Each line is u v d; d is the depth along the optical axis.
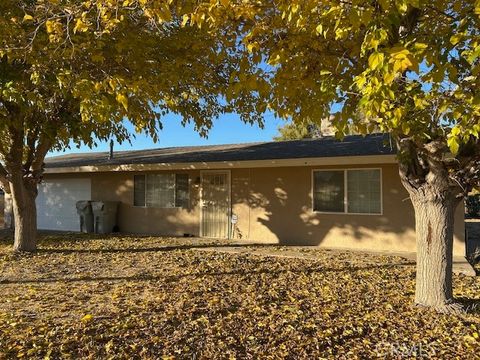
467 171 5.58
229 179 14.50
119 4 5.43
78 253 11.20
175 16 7.01
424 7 4.41
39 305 6.39
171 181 15.59
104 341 4.93
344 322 5.56
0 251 11.28
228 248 12.07
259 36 5.11
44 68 6.97
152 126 9.33
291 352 4.66
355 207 12.45
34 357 4.49
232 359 4.46
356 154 11.95
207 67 8.00
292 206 13.39
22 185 10.98
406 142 5.75
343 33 4.20
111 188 16.91
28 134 10.79
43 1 5.93
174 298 6.72
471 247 12.98
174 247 12.33
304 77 5.16
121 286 7.58
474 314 5.84
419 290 6.19
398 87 4.14
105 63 7.18
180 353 4.61
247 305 6.35
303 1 4.10
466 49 3.99
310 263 9.84
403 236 11.83
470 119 3.84
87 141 9.38
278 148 14.95
